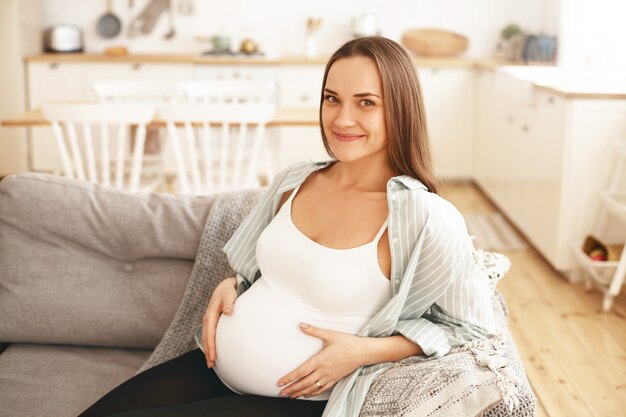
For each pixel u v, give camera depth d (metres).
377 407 1.38
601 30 4.60
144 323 1.94
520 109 4.43
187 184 3.69
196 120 3.56
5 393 1.72
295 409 1.46
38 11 5.82
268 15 6.09
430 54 5.97
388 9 6.07
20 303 1.94
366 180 1.54
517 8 6.04
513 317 3.31
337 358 1.43
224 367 1.56
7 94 5.54
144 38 6.09
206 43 6.11
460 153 5.76
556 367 2.85
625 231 3.68
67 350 1.95
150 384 1.59
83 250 2.00
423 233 1.43
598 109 3.56
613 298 3.45
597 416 2.49
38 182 2.00
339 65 1.48
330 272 1.46
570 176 3.64
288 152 5.75
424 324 1.51
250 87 4.52
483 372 1.36
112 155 4.62
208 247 1.94
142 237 1.96
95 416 1.51
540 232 4.02
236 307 1.58
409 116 1.48
